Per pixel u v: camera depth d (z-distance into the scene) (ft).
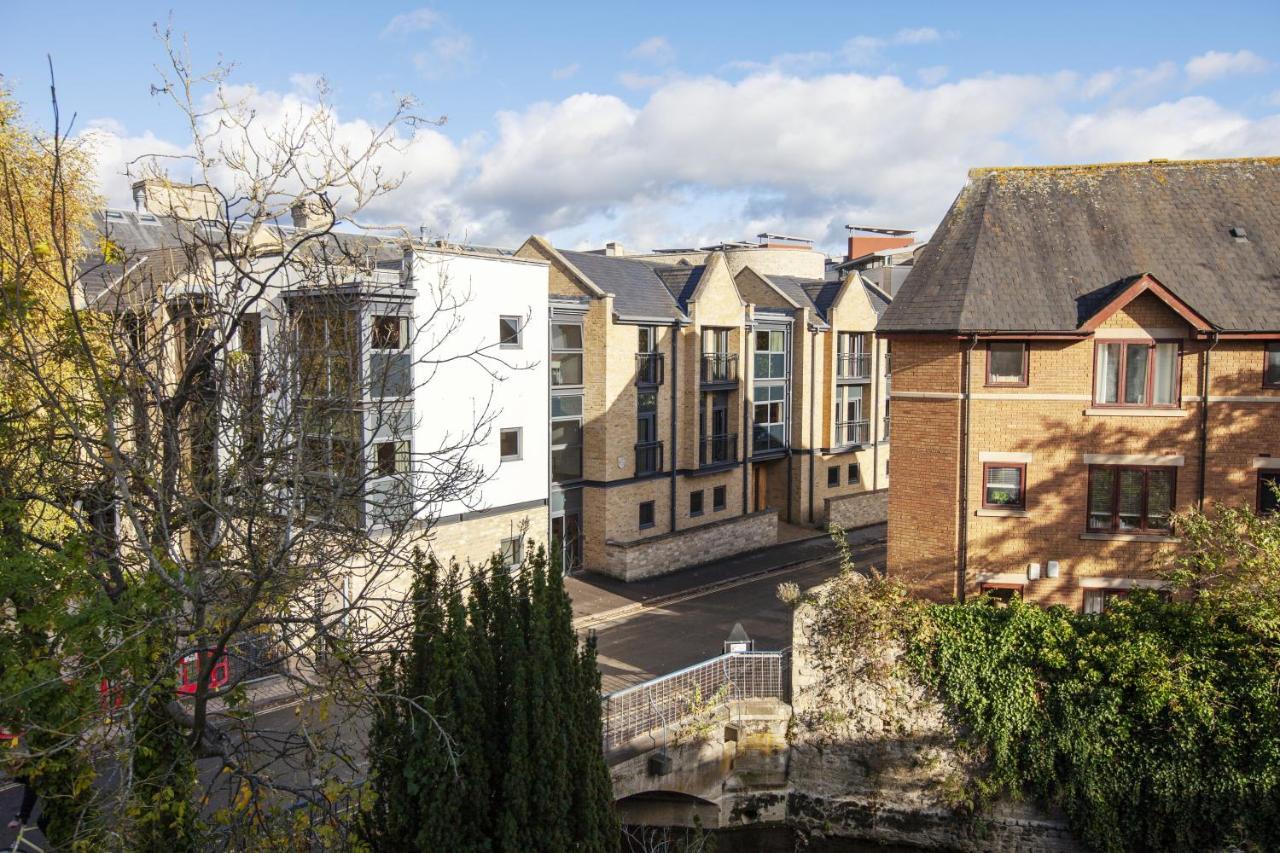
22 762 27.14
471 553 79.56
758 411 113.60
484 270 78.89
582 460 95.25
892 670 57.47
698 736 56.95
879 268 167.22
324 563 30.42
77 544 28.66
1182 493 62.69
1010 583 65.21
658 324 98.27
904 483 68.03
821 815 58.75
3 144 49.60
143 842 29.17
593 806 33.88
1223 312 61.31
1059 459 64.08
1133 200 68.74
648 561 94.27
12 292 30.01
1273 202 67.21
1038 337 62.85
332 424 33.76
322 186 29.71
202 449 34.96
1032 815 55.16
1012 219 68.74
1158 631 53.62
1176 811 51.21
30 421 35.45
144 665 28.45
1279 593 49.24
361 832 32.50
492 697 33.04
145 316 32.65
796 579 96.89
